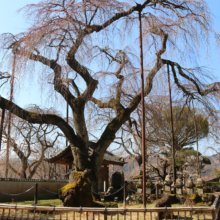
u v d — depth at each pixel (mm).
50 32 10555
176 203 13219
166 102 16672
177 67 13938
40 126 23875
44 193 15469
